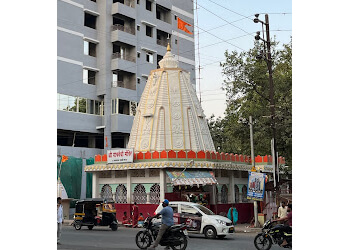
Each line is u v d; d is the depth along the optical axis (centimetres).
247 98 3581
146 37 4478
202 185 2741
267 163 3128
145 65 4425
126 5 4291
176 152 2603
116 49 4262
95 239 1845
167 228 1409
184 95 2978
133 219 2530
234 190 2952
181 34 5059
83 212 2428
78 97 3884
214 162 2711
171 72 3038
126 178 2777
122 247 1557
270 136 3244
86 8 4047
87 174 3722
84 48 4009
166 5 4819
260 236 1511
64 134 4009
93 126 3972
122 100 4081
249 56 3491
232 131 3553
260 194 2341
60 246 1576
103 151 4012
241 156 3064
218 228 1850
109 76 4072
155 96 2961
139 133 2928
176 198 2605
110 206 2400
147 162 2622
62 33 3806
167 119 2870
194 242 1725
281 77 3319
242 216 2919
